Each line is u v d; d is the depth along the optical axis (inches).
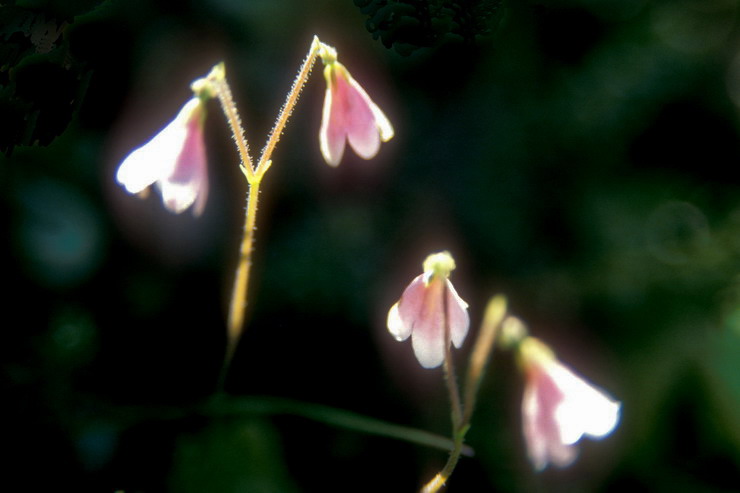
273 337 11.4
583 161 13.7
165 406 10.9
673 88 15.3
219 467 10.6
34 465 10.4
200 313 11.4
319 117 11.8
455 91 12.3
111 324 11.1
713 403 12.1
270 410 10.8
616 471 12.0
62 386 10.7
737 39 16.6
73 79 9.6
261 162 9.4
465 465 11.5
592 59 14.0
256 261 11.5
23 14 9.4
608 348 12.5
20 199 10.9
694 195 15.4
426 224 12.0
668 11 16.2
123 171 9.2
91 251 11.1
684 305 13.1
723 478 12.0
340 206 11.9
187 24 11.5
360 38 12.0
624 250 13.3
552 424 9.9
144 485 10.6
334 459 11.3
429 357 9.0
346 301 11.5
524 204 12.6
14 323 10.7
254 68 11.7
